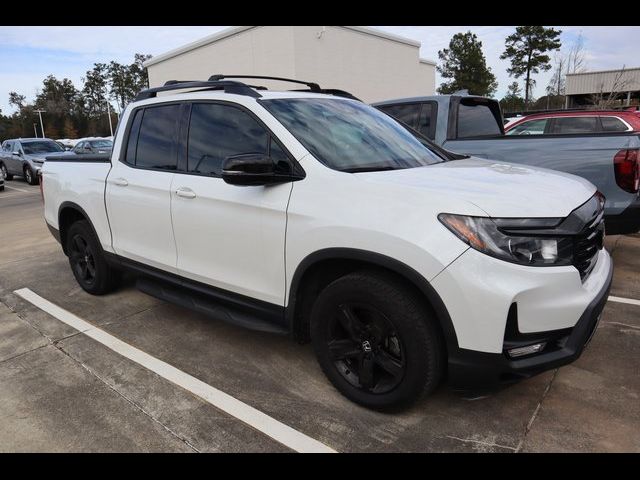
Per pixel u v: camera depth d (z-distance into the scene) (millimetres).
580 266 2570
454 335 2375
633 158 4715
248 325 3238
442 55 55312
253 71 19750
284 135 3016
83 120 90875
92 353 3689
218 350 3684
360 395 2824
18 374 3406
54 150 19062
